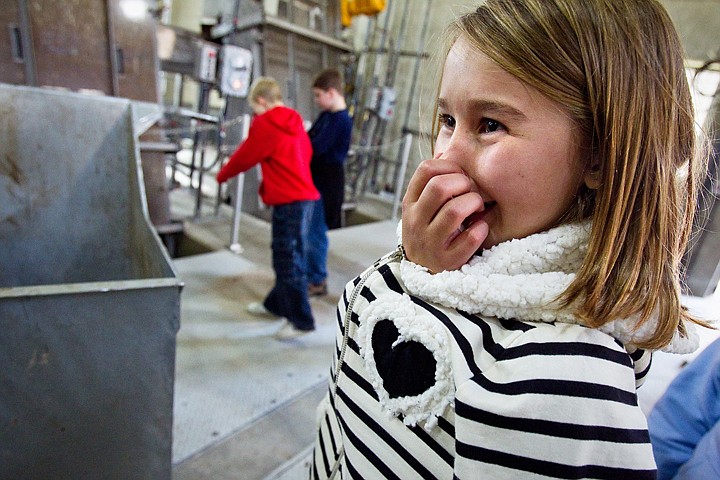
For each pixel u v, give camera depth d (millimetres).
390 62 4969
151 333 814
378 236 3713
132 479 945
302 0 4121
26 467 805
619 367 291
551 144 293
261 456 1312
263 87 1855
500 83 294
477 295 315
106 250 1624
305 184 1810
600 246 296
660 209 301
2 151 1369
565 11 289
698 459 631
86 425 833
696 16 3102
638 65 289
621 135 287
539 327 306
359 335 396
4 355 704
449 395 319
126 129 1574
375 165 5141
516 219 312
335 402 448
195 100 7223
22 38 2232
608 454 270
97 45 2473
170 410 917
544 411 272
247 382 1648
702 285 2846
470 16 326
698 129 342
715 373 710
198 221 3559
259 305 2158
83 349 766
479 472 284
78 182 1522
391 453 359
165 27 3133
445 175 315
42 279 1521
